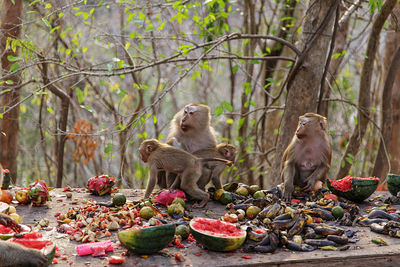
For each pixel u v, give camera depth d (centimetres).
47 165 1010
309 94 672
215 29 840
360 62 1105
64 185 1067
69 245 382
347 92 1161
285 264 354
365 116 799
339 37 908
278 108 818
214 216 475
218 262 350
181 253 368
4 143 731
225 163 515
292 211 416
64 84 931
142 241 352
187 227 405
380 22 742
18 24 688
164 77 1147
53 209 480
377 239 396
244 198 530
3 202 474
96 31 901
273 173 701
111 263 347
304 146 555
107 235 404
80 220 436
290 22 952
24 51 651
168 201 499
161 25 718
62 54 938
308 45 663
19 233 355
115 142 981
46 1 763
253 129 972
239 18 1179
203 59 687
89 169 1239
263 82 1005
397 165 941
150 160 520
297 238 391
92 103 1105
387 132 823
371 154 1063
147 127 1124
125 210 467
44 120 937
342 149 1166
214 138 600
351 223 446
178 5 728
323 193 527
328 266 361
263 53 980
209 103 1324
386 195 568
